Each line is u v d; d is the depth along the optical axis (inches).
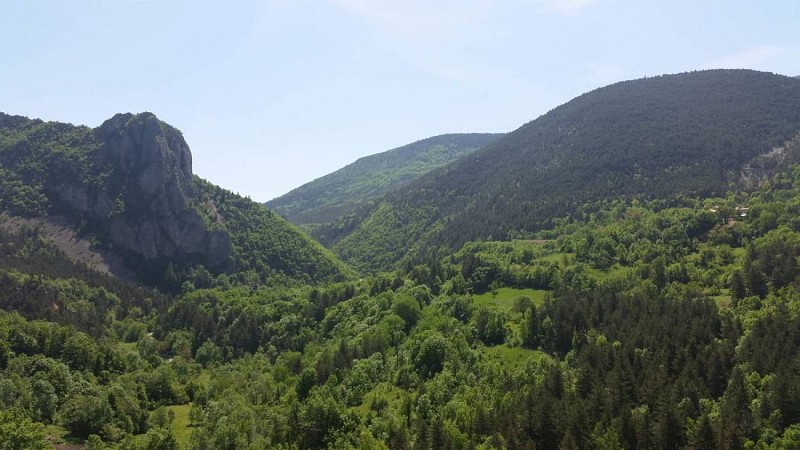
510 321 6122.1
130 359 6565.0
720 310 5383.9
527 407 3941.9
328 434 4421.8
